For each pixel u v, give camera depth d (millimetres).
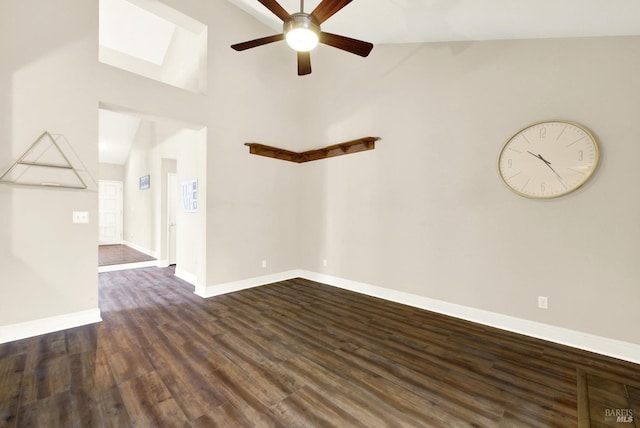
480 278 2988
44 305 2623
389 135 3709
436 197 3291
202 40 3789
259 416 1606
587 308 2438
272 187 4512
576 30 2373
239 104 4066
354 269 4094
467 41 3070
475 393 1836
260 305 3461
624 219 2289
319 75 4574
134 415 1598
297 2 3289
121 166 8711
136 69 6098
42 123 2594
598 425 1564
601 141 2369
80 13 2787
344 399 1764
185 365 2119
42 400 1706
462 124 3104
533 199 2678
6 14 2426
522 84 2734
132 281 4504
